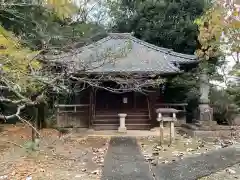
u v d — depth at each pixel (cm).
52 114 1524
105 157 859
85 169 708
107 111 1742
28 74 305
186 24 2116
